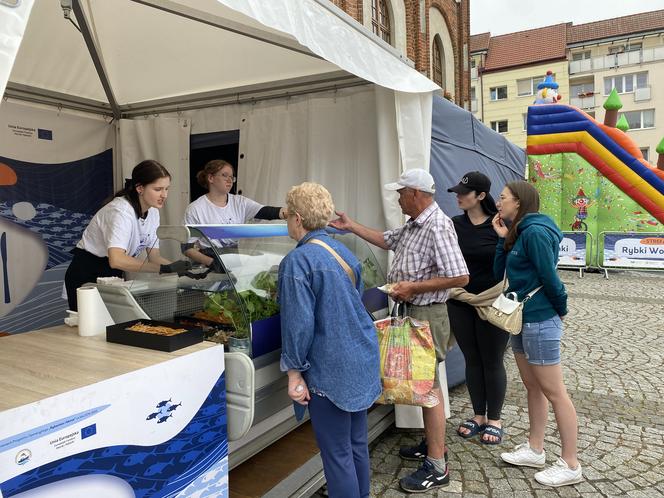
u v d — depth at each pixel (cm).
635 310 736
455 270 249
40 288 421
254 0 172
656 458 302
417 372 237
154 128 452
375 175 353
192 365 164
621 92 2859
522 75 2944
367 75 252
